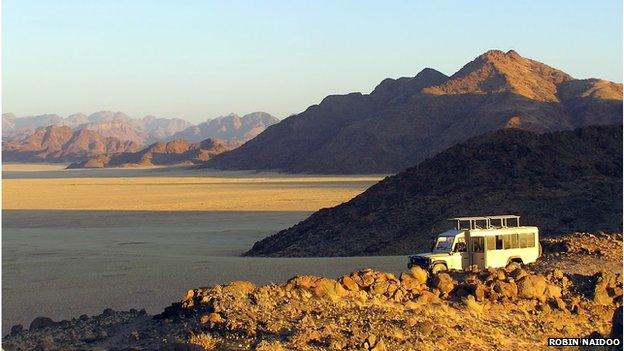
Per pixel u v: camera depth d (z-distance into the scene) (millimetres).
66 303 28812
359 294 18828
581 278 22844
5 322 25469
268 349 14930
